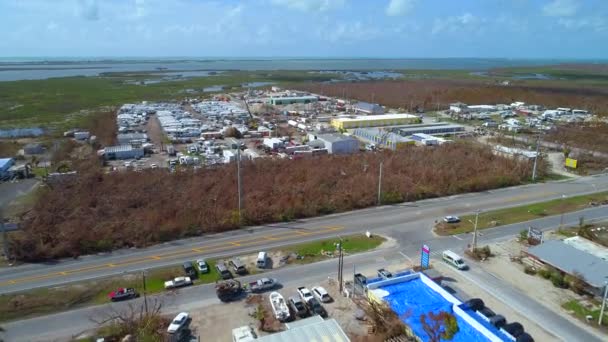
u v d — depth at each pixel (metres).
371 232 46.91
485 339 27.95
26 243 40.97
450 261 39.50
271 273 38.12
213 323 30.69
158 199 53.59
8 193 59.94
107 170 71.81
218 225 47.41
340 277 35.59
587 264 36.16
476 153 77.75
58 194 55.94
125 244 43.66
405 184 59.78
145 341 27.33
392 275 36.56
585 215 51.84
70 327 30.09
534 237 43.28
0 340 28.62
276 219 50.16
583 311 32.03
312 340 24.22
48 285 35.66
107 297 34.00
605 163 76.75
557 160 79.56
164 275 37.34
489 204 55.97
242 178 62.06
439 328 26.98
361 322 30.70
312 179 61.44
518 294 34.50
